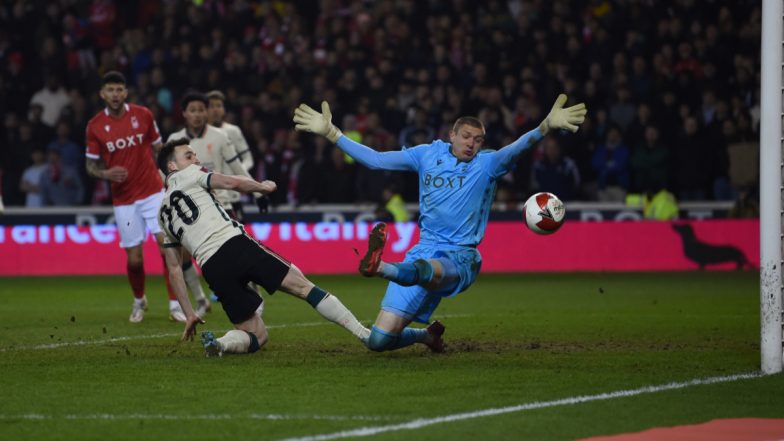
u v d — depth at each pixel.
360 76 75.69
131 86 78.12
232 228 28.22
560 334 34.12
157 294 51.66
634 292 51.53
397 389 23.44
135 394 22.94
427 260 26.91
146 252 65.81
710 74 73.31
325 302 28.09
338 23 78.44
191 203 28.16
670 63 74.06
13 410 21.38
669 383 24.20
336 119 73.62
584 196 70.38
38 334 34.66
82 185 71.06
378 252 25.31
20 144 71.38
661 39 75.88
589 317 39.81
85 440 18.83
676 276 61.81
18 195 71.44
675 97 72.00
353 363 27.23
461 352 29.53
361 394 22.84
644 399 22.23
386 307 27.84
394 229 64.75
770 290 25.67
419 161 28.80
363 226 66.25
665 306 44.25
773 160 25.36
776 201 25.48
